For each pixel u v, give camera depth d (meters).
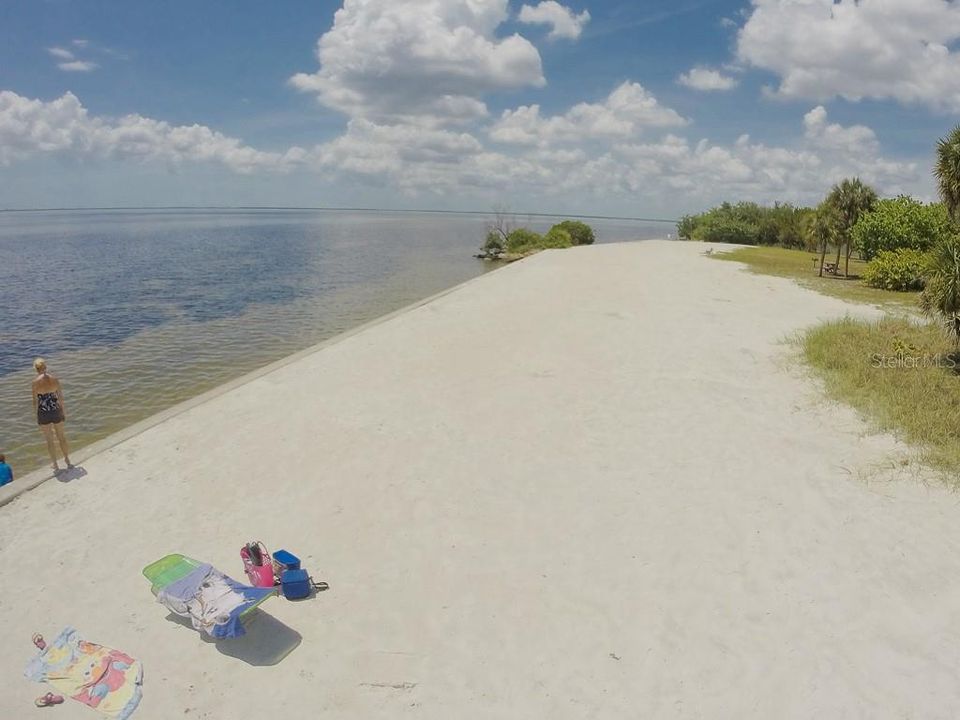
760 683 5.06
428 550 6.90
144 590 6.23
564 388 12.23
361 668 5.23
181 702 4.88
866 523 7.27
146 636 5.61
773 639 5.54
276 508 7.79
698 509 7.69
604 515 7.60
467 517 7.58
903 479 8.21
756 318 18.72
